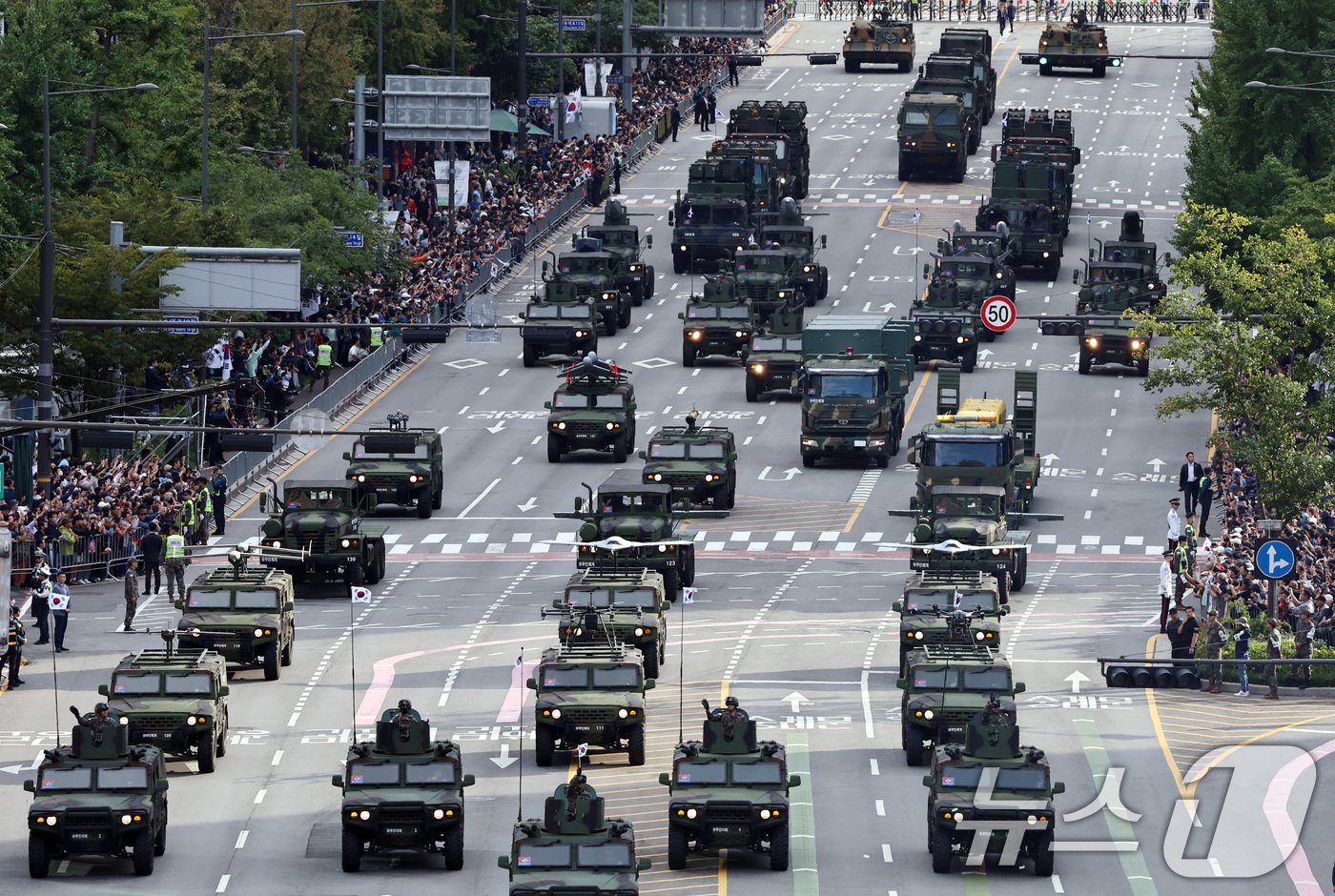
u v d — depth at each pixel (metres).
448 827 178.25
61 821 175.25
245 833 188.12
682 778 180.12
